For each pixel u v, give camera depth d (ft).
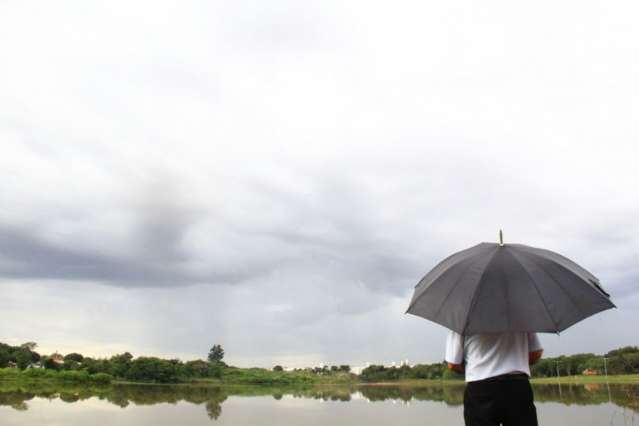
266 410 90.27
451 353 15.29
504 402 14.32
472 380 14.73
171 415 81.05
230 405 102.42
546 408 67.77
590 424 47.96
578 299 13.80
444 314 14.02
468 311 13.67
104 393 137.28
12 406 96.78
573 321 13.42
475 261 14.66
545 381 127.54
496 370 14.42
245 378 237.25
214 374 241.14
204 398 126.41
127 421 72.43
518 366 14.40
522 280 13.98
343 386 210.79
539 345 15.20
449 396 127.85
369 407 94.63
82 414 81.87
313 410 88.58
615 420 47.91
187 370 235.40
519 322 13.38
